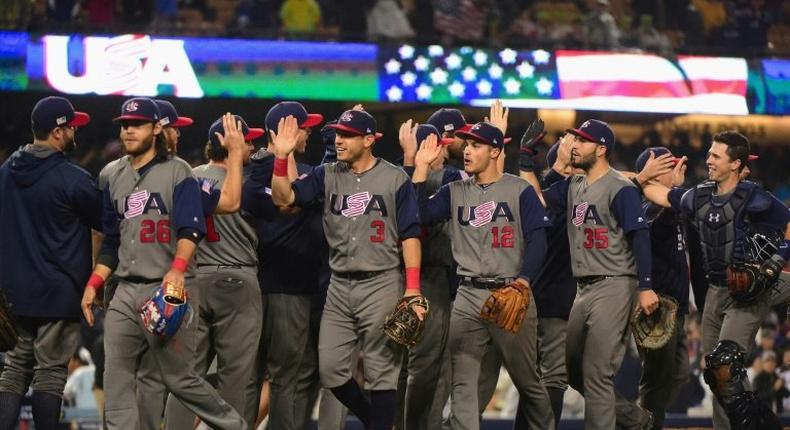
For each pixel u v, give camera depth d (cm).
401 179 2614
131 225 2412
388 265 2616
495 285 2653
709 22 6744
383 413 2594
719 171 2842
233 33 5894
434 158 2688
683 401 4712
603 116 6894
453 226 2706
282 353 2770
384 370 2603
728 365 2662
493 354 2811
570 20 6506
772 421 2647
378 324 2592
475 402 2669
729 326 2856
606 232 2734
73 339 2634
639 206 2703
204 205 2459
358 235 2603
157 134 2447
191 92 5684
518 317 2559
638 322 2762
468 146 2683
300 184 2627
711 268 2894
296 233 2742
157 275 2409
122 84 5612
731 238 2833
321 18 6250
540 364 2961
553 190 2884
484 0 6425
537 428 2748
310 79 5841
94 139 6219
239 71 5753
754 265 2764
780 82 6362
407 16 6300
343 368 2633
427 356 2756
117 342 2417
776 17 6856
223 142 2550
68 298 2594
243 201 2652
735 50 6450
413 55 5962
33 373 2666
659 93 6206
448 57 6000
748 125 7050
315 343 2888
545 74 6088
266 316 2769
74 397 4416
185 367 2427
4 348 2491
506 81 6034
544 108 6209
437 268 2766
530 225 2639
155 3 6003
